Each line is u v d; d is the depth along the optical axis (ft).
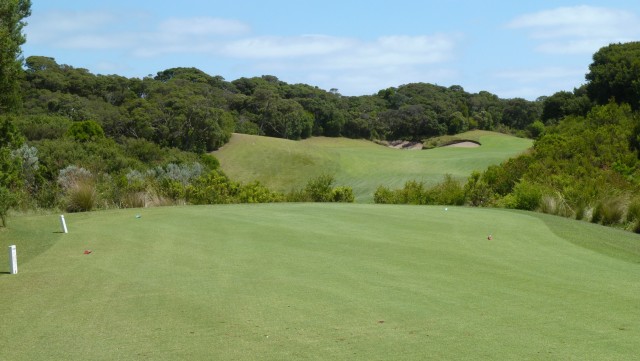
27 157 83.97
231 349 17.08
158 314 20.76
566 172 76.33
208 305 21.89
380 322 19.71
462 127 363.56
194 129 243.81
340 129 357.20
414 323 19.61
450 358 16.22
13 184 58.03
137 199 67.10
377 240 37.09
